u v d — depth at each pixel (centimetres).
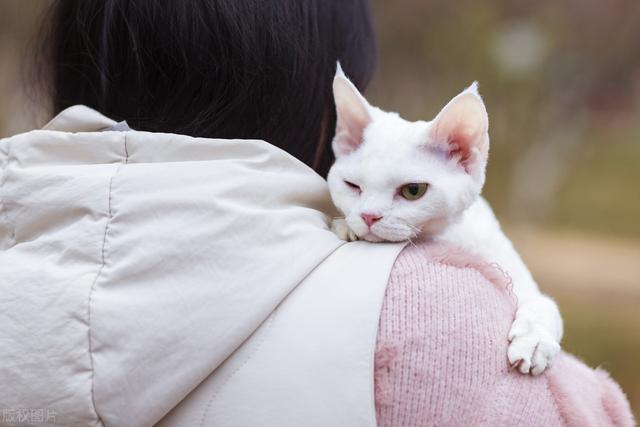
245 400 82
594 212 988
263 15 104
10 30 642
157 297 82
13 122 612
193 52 103
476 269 93
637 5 938
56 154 92
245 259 85
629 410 99
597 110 1026
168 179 87
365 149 108
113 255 84
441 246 96
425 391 82
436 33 973
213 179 88
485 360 85
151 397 81
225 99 104
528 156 971
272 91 105
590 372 100
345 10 120
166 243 84
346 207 107
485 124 108
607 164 1046
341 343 82
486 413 84
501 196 974
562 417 88
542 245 882
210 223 85
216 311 82
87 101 114
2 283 84
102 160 91
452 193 106
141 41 104
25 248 87
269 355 83
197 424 82
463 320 86
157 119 105
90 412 81
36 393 81
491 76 959
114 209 86
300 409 81
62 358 81
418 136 108
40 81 129
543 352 88
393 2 977
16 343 82
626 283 734
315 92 112
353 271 87
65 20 115
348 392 80
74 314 82
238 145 92
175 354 81
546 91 966
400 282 87
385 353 83
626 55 955
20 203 89
